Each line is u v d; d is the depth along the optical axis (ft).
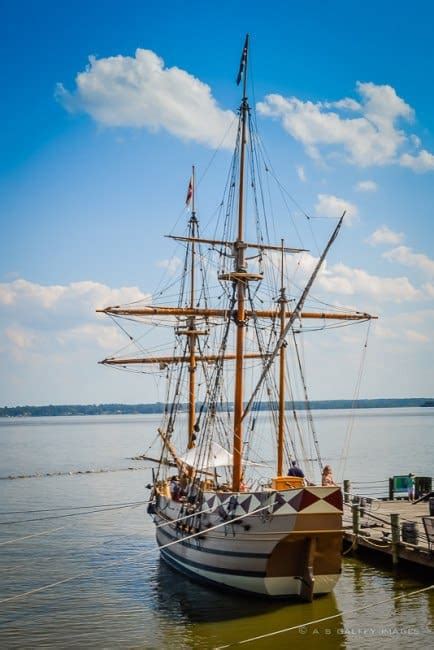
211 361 163.84
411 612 102.17
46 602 112.57
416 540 120.88
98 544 160.04
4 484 290.76
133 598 114.01
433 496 136.77
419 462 363.35
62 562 141.38
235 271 127.65
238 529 108.99
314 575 106.73
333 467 342.23
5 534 173.58
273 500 104.68
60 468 367.86
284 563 105.81
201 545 118.52
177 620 102.12
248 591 109.60
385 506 163.43
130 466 376.48
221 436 151.33
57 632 97.96
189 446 170.30
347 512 158.81
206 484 136.77
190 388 173.88
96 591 118.73
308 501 102.83
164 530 139.54
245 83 129.90
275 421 154.81
